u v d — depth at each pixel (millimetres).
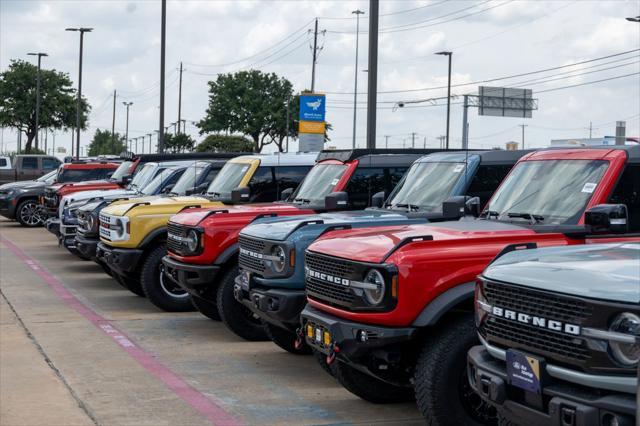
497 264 5121
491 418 6121
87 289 14703
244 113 63750
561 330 4328
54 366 8945
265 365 9023
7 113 66500
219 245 9953
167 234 11766
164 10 34125
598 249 5148
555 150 7672
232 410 7316
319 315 6730
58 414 7184
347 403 7570
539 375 4449
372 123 17391
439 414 6027
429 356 6062
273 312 7992
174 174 16438
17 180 38656
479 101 47875
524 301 4598
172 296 12273
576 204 6949
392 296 6066
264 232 8391
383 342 6125
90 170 25594
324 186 11078
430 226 7086
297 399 7684
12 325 11297
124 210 12406
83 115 69688
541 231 6660
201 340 10328
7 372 8672
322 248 6867
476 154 9539
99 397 7727
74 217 16406
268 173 12961
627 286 4129
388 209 9469
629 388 3998
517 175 7750
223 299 9969
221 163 15133
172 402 7562
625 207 6230
